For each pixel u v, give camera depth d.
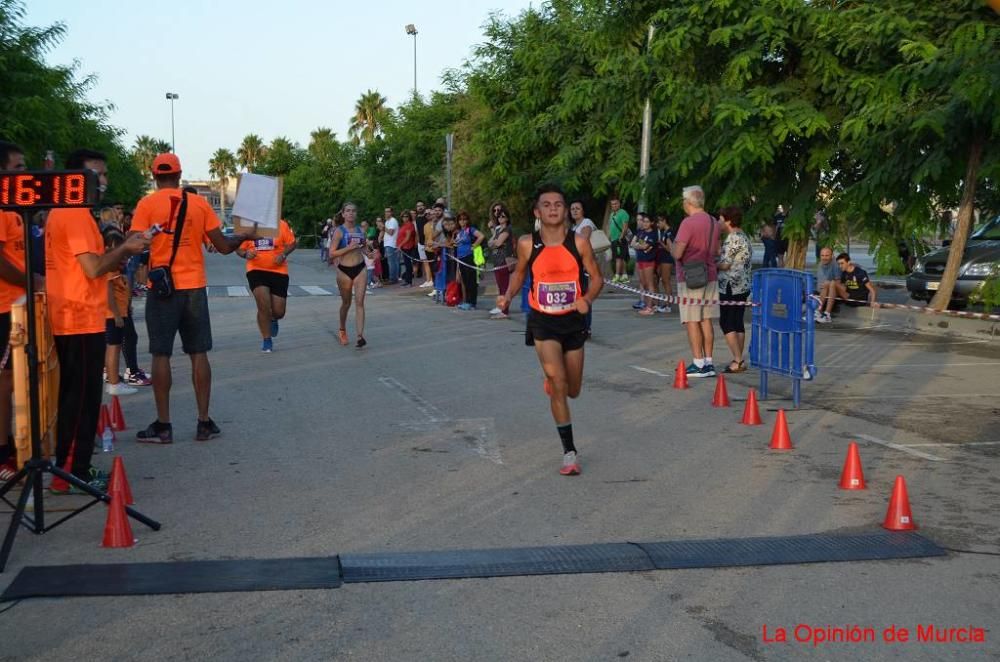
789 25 16.78
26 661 3.83
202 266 7.70
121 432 8.10
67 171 5.10
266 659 3.84
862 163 16.33
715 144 17.20
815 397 9.59
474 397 9.62
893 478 6.54
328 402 9.38
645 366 11.67
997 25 13.73
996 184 14.40
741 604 4.38
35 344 5.34
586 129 27.00
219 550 5.11
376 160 46.59
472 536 5.33
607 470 6.78
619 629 4.11
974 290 16.30
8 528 5.40
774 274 9.22
